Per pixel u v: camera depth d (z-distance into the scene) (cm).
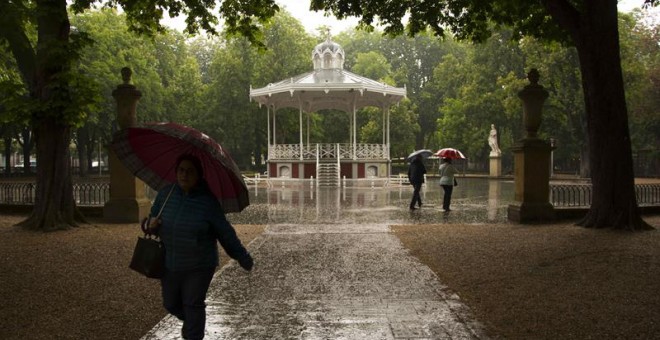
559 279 734
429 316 580
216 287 710
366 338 512
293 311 601
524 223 1392
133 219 1367
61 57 1172
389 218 1547
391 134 5275
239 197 462
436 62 6594
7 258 875
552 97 4409
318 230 1262
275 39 4769
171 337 507
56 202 1242
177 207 420
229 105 4812
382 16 1550
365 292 682
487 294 666
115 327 535
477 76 5062
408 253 953
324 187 3100
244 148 5216
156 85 4672
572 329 528
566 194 2442
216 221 422
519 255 908
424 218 1545
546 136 4934
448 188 1745
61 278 739
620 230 1171
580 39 1211
